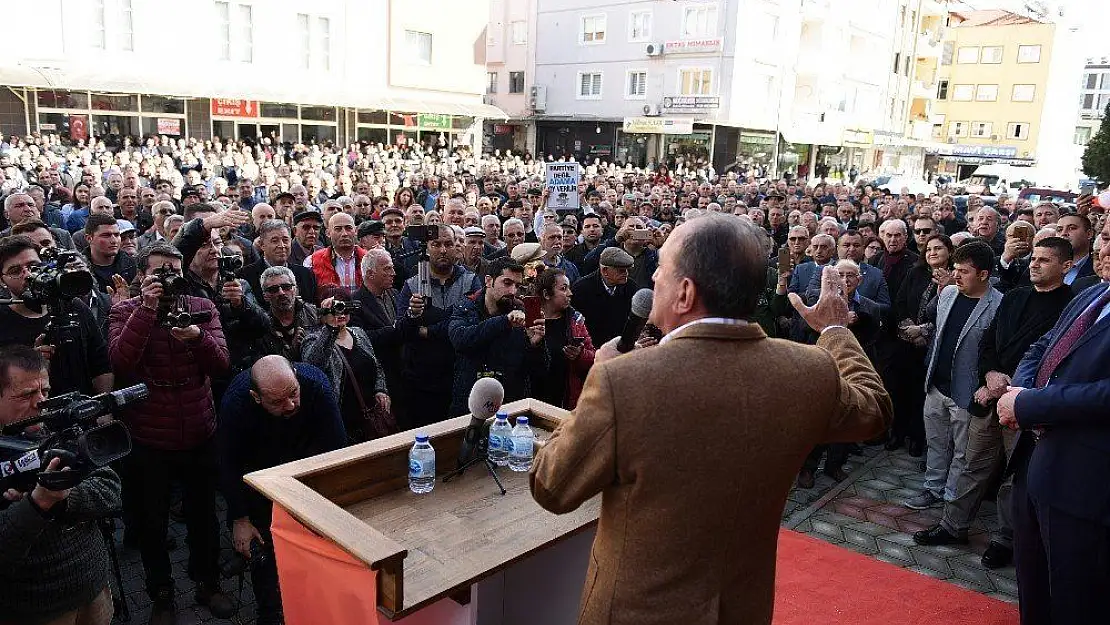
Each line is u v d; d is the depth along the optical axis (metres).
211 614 4.01
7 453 2.21
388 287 5.49
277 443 3.52
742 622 1.84
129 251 6.57
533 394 4.93
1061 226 6.19
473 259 6.70
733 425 1.72
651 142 33.50
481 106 30.42
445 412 5.09
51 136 18.66
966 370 4.81
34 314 3.80
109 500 2.55
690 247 1.80
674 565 1.75
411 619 2.59
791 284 6.69
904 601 4.12
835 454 5.87
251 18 23.73
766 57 32.56
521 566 2.99
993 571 4.52
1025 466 3.22
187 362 3.80
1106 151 17.73
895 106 43.19
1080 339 2.95
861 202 15.80
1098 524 2.79
